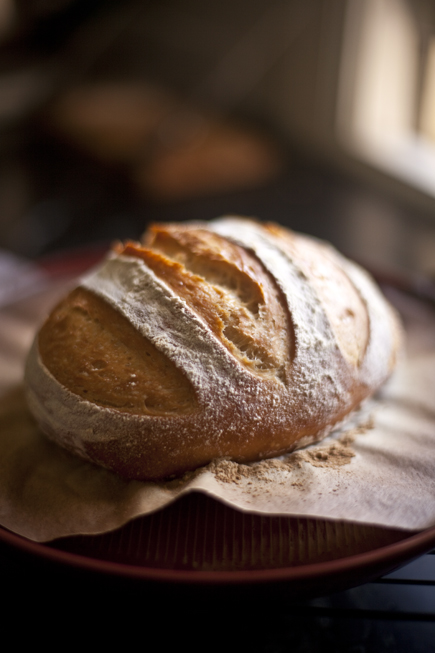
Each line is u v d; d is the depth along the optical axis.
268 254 0.37
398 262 0.67
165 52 0.95
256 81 0.93
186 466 0.33
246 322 0.34
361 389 0.36
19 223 0.74
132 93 0.90
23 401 0.38
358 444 0.35
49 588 0.32
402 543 0.29
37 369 0.35
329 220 0.76
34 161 0.89
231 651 0.31
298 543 0.31
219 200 0.80
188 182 0.81
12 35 0.92
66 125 0.85
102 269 0.37
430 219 0.77
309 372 0.34
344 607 0.32
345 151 0.87
